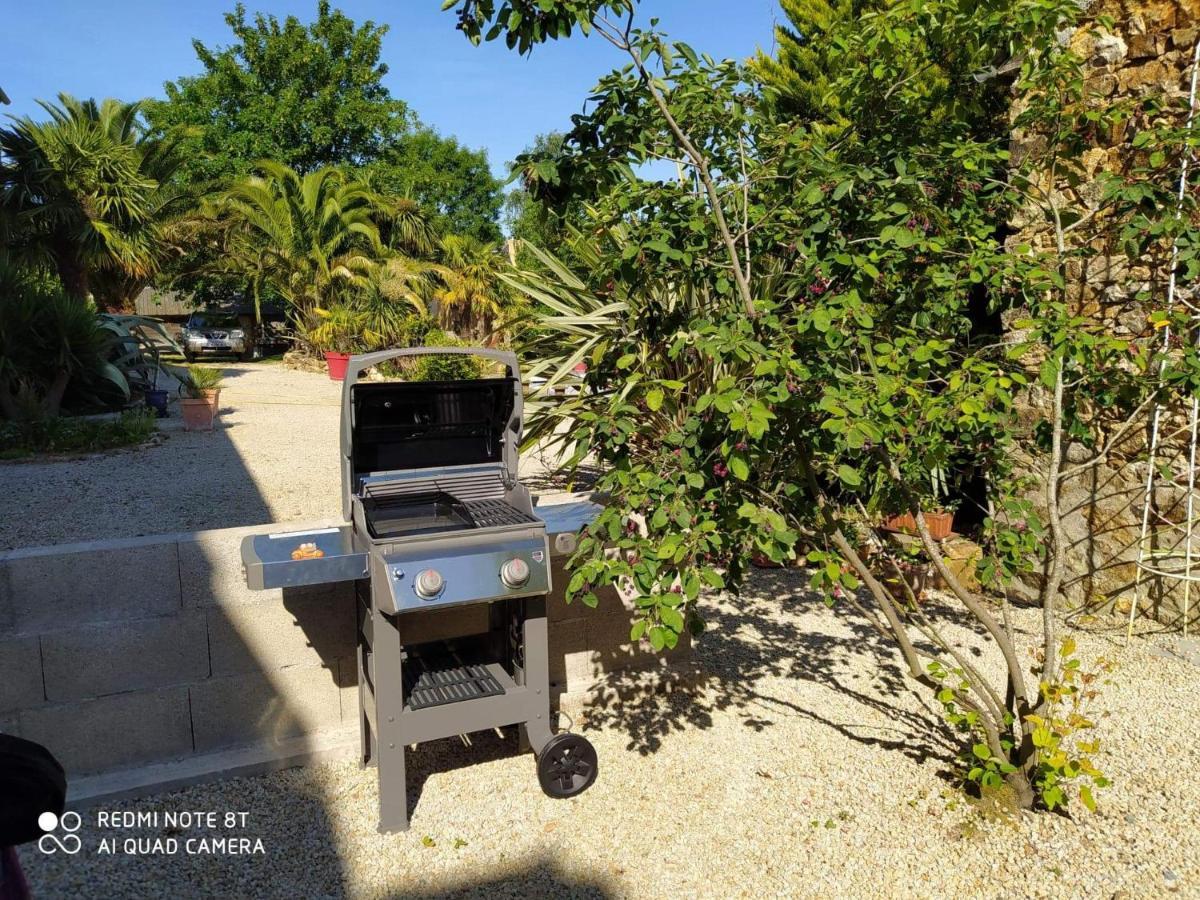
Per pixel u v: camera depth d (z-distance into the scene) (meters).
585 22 2.50
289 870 2.74
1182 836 2.93
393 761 2.88
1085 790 2.70
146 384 12.02
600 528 2.76
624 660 4.05
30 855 2.76
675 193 2.88
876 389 2.57
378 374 15.78
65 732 3.03
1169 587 4.71
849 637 4.82
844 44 3.13
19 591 2.91
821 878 2.74
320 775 3.27
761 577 5.92
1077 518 5.12
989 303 3.25
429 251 24.30
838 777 3.32
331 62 29.89
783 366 2.38
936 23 2.90
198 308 24.92
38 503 6.46
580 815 3.07
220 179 21.05
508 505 3.29
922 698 4.03
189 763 3.20
